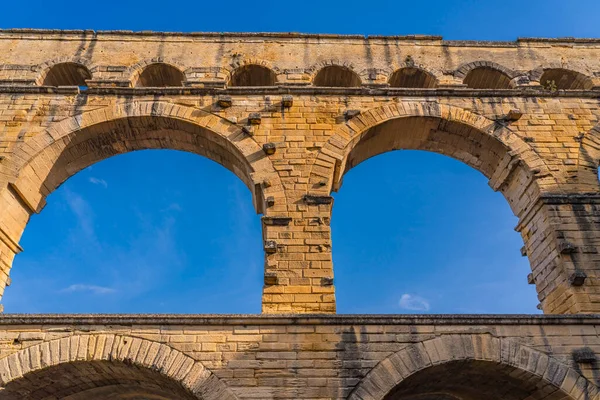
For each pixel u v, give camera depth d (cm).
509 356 1769
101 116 2436
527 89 2639
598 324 1845
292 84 2702
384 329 1795
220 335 1772
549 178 2356
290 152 2358
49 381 1817
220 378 1698
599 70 2923
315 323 1797
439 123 2536
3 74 2720
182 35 2916
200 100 2520
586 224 2200
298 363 1730
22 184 2277
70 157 2480
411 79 2955
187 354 1733
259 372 1712
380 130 2527
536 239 2320
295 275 2014
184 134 2506
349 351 1752
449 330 1805
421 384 1919
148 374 1783
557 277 2144
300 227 2134
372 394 1681
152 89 2538
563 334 1822
